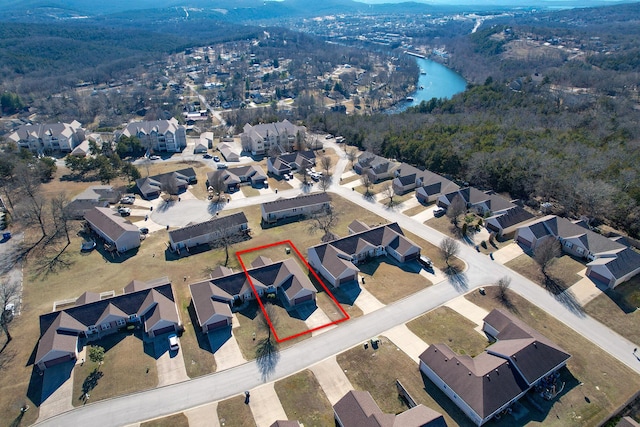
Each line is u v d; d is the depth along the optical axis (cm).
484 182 11131
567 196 9638
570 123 14575
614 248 7662
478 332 6216
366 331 6275
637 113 15262
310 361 5738
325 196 10369
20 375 5528
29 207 9162
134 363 5709
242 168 12438
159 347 5988
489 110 17175
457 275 7612
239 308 6781
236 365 5678
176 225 9625
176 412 5016
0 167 11362
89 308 6272
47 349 5594
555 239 8019
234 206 10600
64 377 5500
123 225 8769
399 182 11344
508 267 7838
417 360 5744
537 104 17038
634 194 8900
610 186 9225
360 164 12950
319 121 17588
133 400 5184
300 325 6406
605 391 5253
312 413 4981
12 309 6725
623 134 12938
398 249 8069
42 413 5022
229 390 5309
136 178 11988
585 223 8881
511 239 8806
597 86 19488
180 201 10850
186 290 7244
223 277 6900
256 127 14975
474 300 6944
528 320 6475
